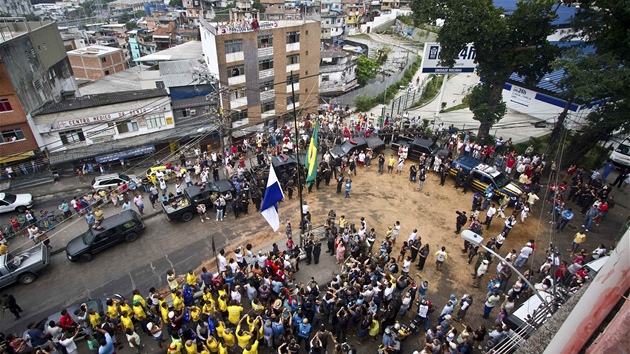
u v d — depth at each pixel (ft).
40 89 107.14
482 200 79.97
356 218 76.07
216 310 52.60
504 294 58.13
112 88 148.77
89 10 521.24
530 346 18.38
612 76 68.74
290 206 80.84
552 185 78.89
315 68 157.07
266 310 49.08
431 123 128.88
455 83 204.64
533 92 120.37
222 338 48.49
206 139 120.98
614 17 77.41
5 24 114.73
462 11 86.84
